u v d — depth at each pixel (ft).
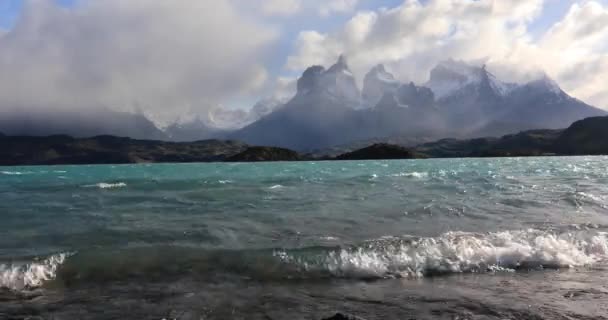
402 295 31.24
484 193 96.27
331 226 58.44
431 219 63.21
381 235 51.47
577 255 42.80
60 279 35.19
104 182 146.82
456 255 41.65
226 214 70.54
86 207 81.87
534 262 40.50
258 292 32.04
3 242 49.19
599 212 68.44
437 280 35.35
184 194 103.50
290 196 97.25
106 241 49.75
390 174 180.45
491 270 38.27
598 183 120.26
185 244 47.65
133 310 27.99
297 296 31.12
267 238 50.57
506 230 53.72
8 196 105.09
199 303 29.45
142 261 39.63
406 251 42.37
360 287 33.45
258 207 79.05
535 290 32.22
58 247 46.44
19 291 32.35
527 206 75.00
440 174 171.94
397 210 72.08
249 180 151.33
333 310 27.94
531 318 26.13
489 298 30.27
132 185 134.10
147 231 55.47
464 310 27.71
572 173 172.55
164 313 27.43
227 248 44.88
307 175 191.42
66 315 27.09
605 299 29.86
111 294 31.48
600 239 47.93
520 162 371.15
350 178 154.81
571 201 80.23
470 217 64.54
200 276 36.04
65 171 308.40
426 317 26.43
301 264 39.01
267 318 26.48
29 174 248.52
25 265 37.42
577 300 29.71
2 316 26.78
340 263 39.29
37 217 68.90
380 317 26.53
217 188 118.01
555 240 47.06
